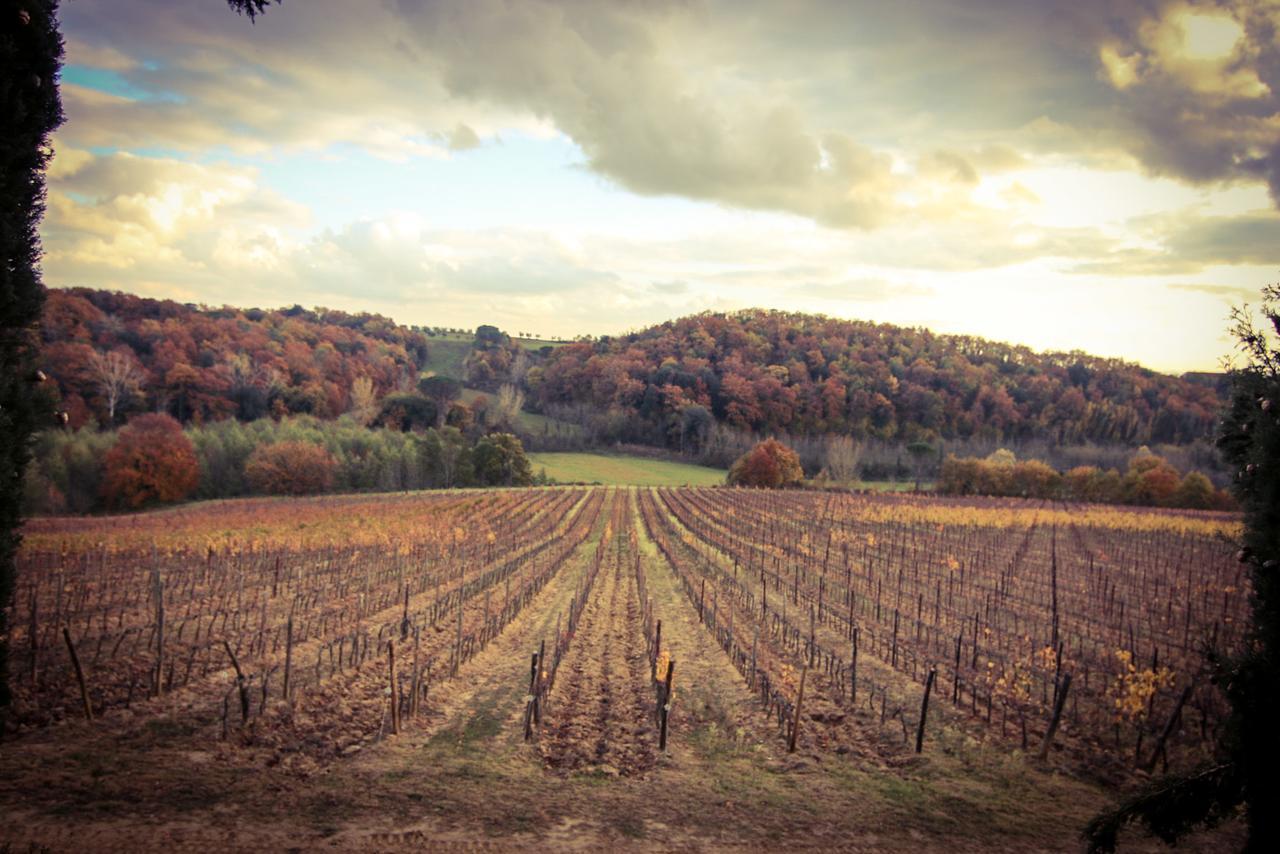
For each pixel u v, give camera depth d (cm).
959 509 5816
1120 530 5225
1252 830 720
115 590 2367
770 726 1358
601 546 3931
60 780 910
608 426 11769
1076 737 1325
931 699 1530
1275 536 739
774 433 11544
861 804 1012
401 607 2398
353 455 8150
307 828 838
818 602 2597
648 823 921
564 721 1349
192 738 1113
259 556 3331
